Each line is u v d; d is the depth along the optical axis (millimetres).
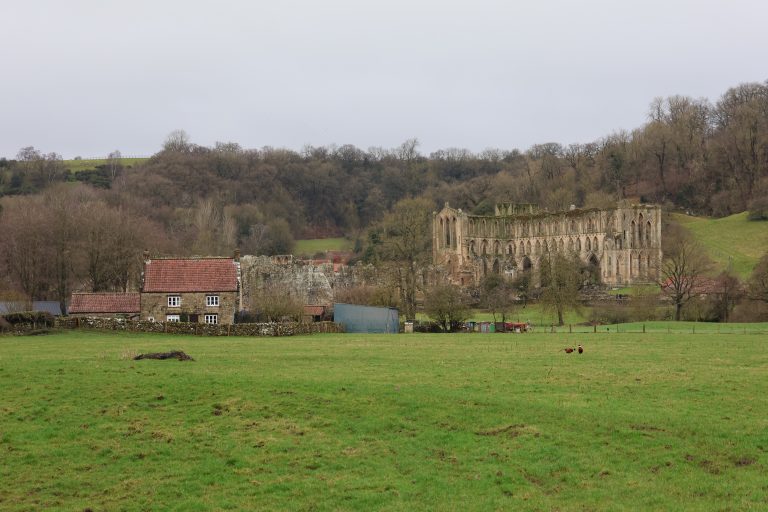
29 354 70188
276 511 36594
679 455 40719
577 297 164000
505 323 127250
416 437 44750
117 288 164875
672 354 72938
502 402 49000
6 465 42062
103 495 38781
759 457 39938
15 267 163375
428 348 80562
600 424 44844
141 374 57094
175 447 44125
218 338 96438
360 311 123562
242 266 163125
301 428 46438
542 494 37375
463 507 36219
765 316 140500
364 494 37812
